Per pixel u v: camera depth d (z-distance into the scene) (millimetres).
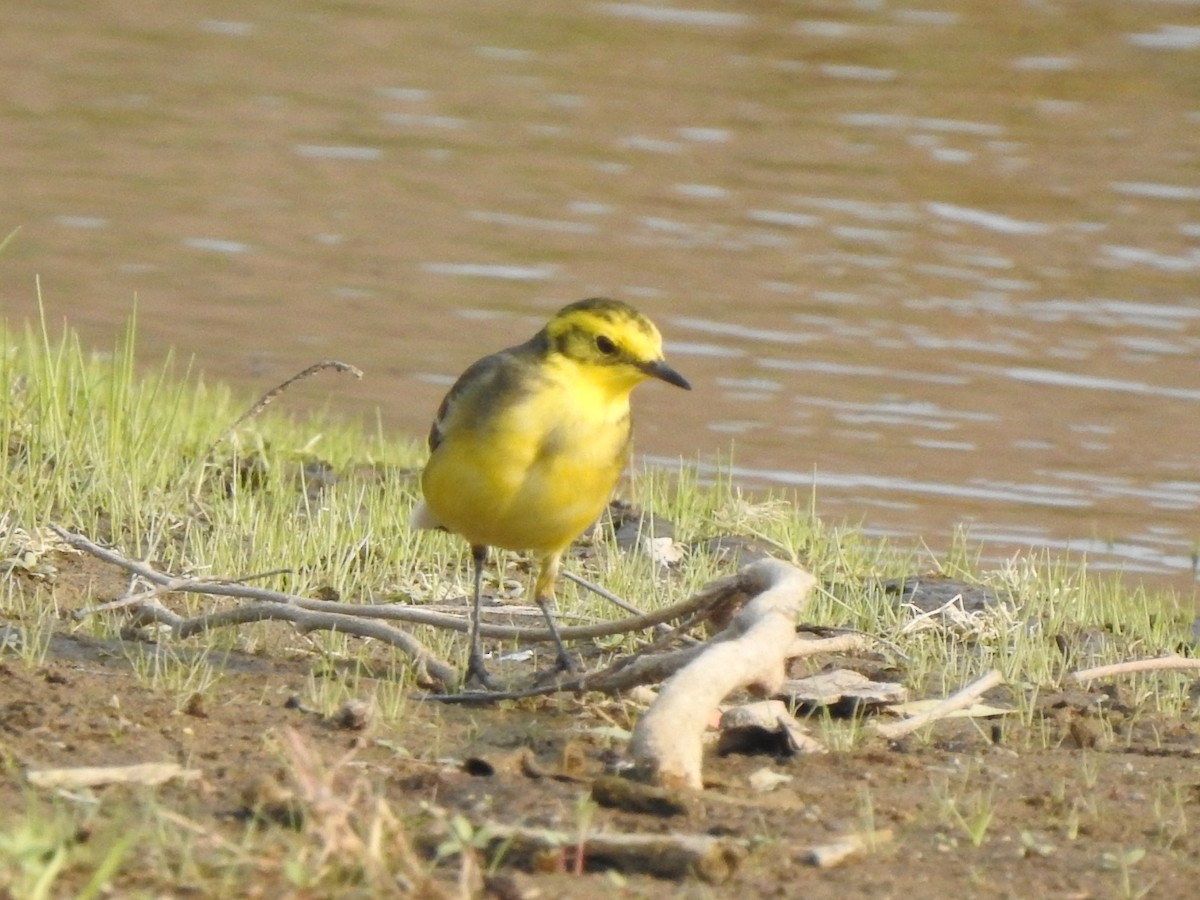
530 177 29125
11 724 8617
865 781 8773
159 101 32438
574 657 11195
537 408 10141
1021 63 35719
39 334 21188
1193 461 19359
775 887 7254
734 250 26016
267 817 7488
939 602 13148
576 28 38562
